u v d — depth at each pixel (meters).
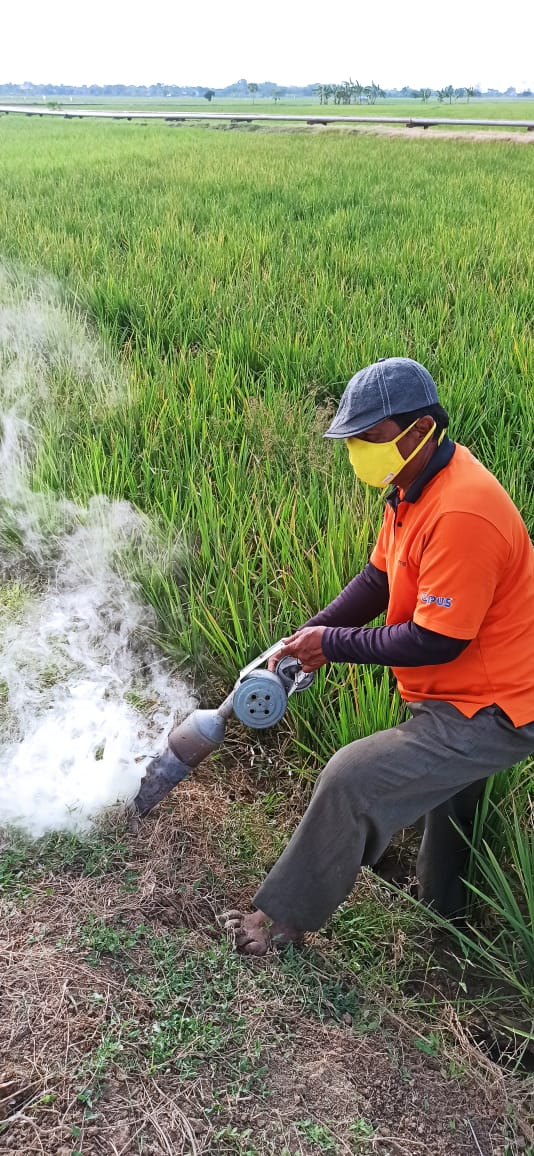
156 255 9.76
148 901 2.64
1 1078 2.06
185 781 3.28
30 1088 2.05
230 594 3.84
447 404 5.82
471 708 2.40
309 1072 2.25
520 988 2.57
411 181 17.45
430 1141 2.17
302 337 7.14
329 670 3.59
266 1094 2.16
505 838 2.96
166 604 4.11
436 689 2.46
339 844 2.42
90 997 2.28
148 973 2.40
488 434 5.79
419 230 11.51
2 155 22.86
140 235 10.91
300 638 2.54
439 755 2.39
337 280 8.96
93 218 12.22
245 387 6.00
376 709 3.23
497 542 2.22
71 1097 2.05
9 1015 2.21
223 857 2.93
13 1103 2.02
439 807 2.78
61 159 21.66
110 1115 2.03
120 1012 2.26
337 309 7.89
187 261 9.81
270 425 5.28
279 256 9.89
